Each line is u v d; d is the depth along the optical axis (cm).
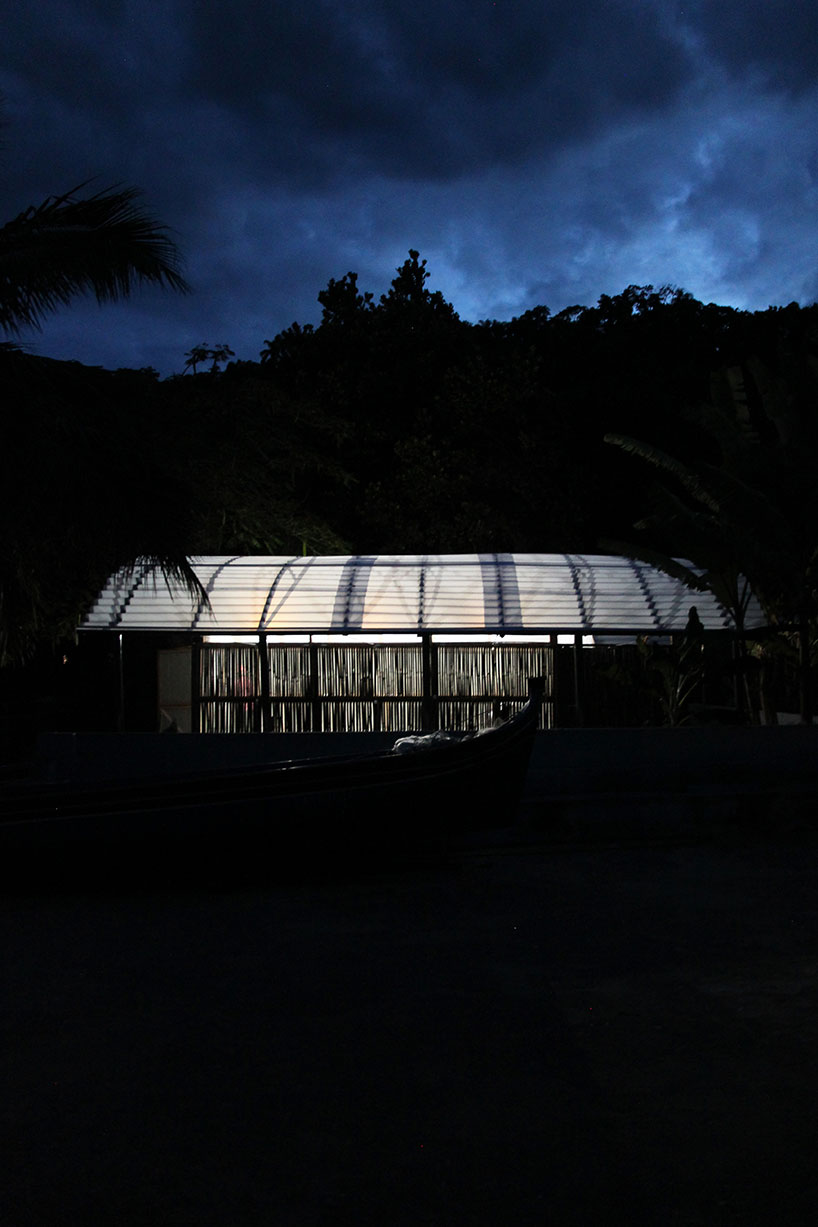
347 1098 429
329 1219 335
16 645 1582
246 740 1138
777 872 874
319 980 600
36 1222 335
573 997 559
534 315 3044
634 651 1605
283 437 2236
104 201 1111
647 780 1155
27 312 1124
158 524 1151
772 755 1177
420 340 2645
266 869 929
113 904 830
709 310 2886
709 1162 368
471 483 2453
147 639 1930
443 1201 345
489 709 1557
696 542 1434
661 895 800
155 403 1767
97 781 943
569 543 2575
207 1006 555
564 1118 406
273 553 2223
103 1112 419
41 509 1102
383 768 910
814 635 1423
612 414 2675
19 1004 564
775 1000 545
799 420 1392
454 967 621
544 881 865
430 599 1512
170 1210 342
